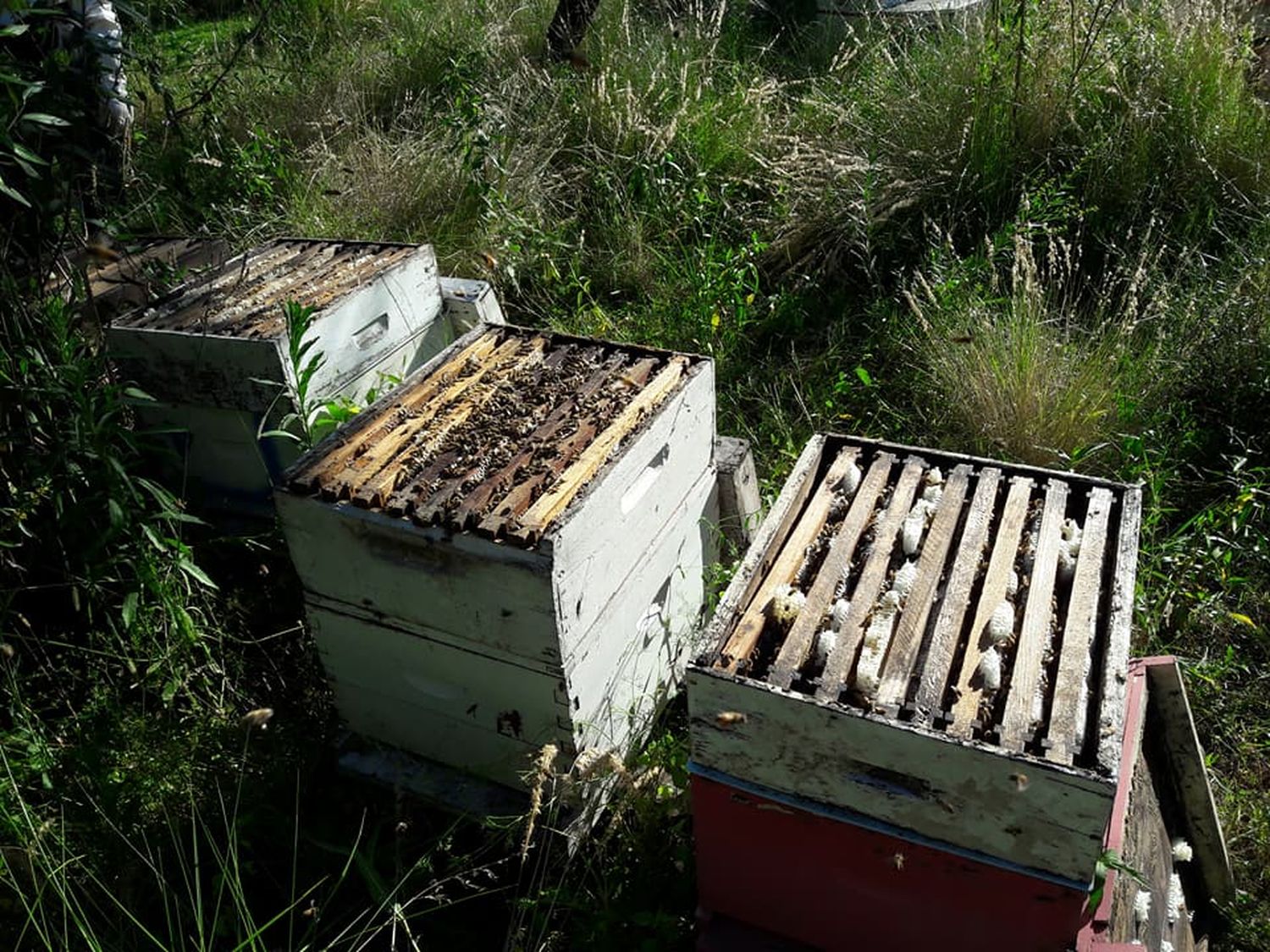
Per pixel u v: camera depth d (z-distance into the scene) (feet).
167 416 8.93
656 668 7.54
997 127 13.23
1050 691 4.91
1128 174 12.79
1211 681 7.66
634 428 6.65
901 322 11.90
